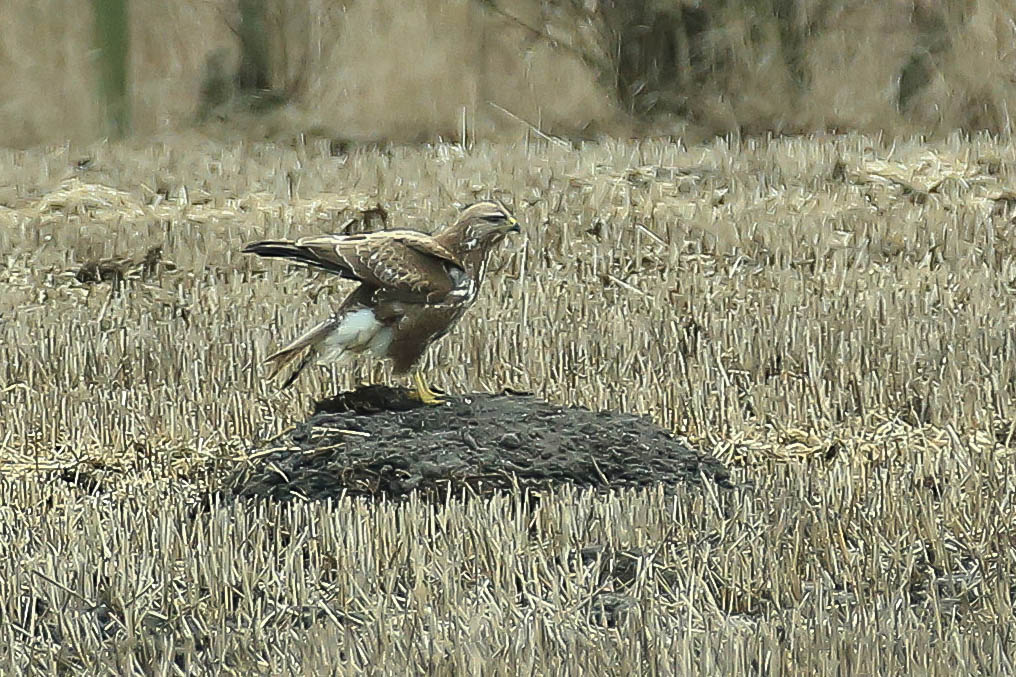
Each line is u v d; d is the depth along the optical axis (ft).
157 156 84.17
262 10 107.34
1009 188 69.31
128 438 40.88
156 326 50.85
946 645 25.72
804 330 47.39
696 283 57.06
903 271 58.95
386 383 43.62
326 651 25.86
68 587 29.43
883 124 92.02
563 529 31.35
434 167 77.25
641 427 36.76
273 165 80.74
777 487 33.73
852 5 92.79
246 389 43.37
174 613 28.68
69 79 121.80
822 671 24.86
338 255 36.09
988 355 45.70
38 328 50.65
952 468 34.99
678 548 30.73
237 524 31.65
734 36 92.53
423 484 34.73
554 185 71.77
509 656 25.39
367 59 109.50
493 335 46.80
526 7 104.63
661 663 25.20
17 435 41.39
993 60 91.66
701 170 73.56
